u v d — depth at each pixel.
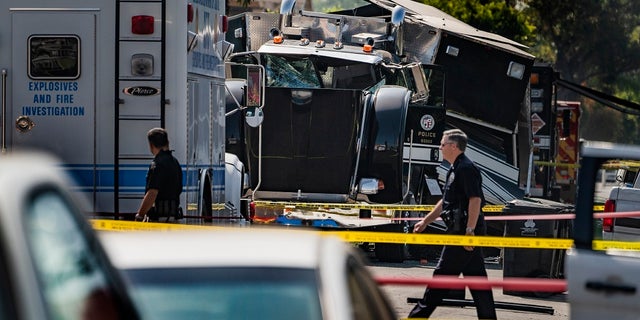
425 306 38.72
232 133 66.56
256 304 14.85
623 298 24.73
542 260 51.72
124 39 41.09
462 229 38.22
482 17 154.00
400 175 65.56
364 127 66.00
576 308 25.33
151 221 40.06
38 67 41.09
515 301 49.97
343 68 69.81
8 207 9.38
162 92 41.09
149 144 40.38
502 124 76.12
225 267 15.59
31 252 9.50
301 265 15.37
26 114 41.12
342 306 14.22
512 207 52.03
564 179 130.50
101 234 16.89
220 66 49.44
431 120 67.38
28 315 9.25
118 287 11.02
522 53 75.50
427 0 154.38
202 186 45.75
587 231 25.41
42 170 10.26
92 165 41.22
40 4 41.00
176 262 15.94
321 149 66.25
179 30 41.19
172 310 15.08
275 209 65.75
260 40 74.25
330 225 65.31
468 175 37.97
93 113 41.22
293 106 66.19
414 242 37.62
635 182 54.34
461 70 75.44
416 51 74.94
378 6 84.56
